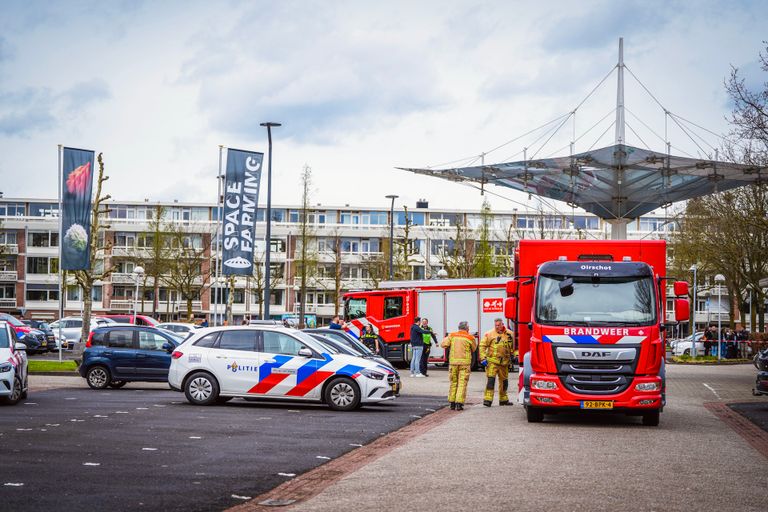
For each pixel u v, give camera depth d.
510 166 36.34
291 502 9.04
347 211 96.69
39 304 89.69
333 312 90.75
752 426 17.66
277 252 90.69
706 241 47.72
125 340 25.50
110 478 10.24
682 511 8.64
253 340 20.12
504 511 8.48
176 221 90.50
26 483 9.77
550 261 17.48
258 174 35.56
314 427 16.19
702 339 57.09
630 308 16.72
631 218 40.97
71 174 33.62
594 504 8.86
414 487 9.81
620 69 35.81
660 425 17.23
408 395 25.02
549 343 16.64
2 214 97.06
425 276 89.12
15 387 19.75
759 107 25.22
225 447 13.14
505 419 18.27
